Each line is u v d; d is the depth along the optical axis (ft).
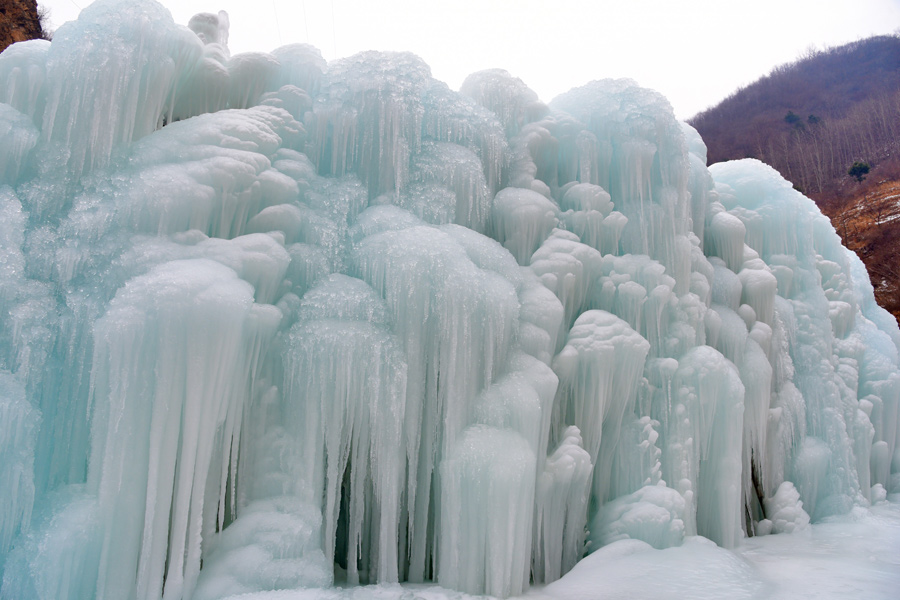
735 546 25.11
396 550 18.75
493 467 18.17
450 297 19.57
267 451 18.29
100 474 15.53
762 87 219.20
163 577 16.08
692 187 32.04
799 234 35.29
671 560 19.97
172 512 16.07
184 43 21.24
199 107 23.62
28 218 17.66
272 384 18.92
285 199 20.58
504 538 18.10
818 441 31.96
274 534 16.83
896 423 35.99
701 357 24.91
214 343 16.12
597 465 23.85
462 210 24.25
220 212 19.25
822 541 26.55
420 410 19.56
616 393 23.39
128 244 17.56
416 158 23.88
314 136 23.49
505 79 28.50
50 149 18.38
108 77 18.74
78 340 16.83
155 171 18.28
